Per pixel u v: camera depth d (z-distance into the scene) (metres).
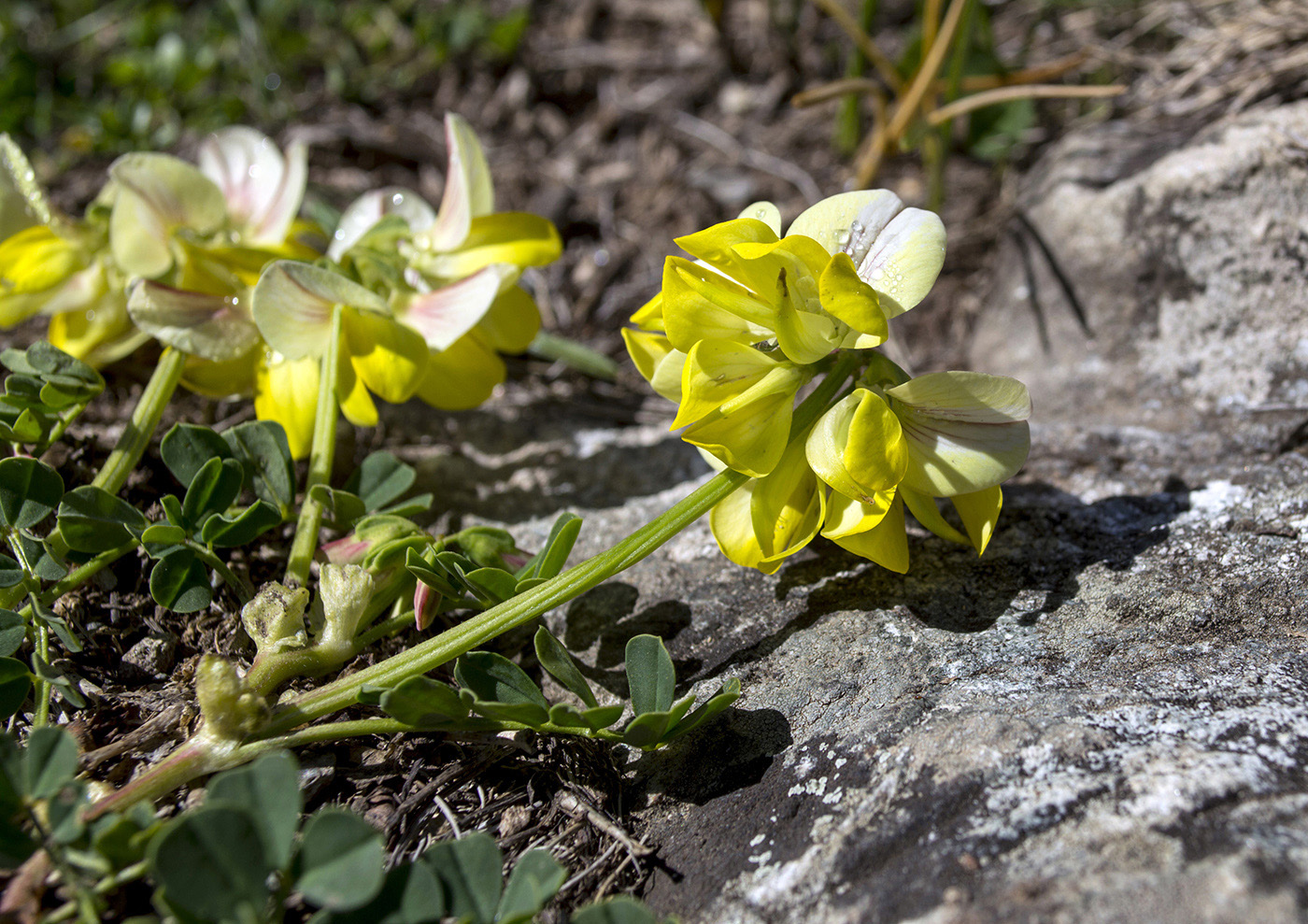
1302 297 0.12
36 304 0.12
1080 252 0.14
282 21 0.21
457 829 0.09
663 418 0.15
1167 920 0.07
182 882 0.07
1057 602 0.10
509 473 0.13
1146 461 0.12
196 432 0.10
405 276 0.12
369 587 0.09
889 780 0.08
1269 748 0.08
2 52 0.20
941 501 0.11
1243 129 0.13
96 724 0.09
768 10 0.21
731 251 0.08
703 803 0.09
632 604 0.11
